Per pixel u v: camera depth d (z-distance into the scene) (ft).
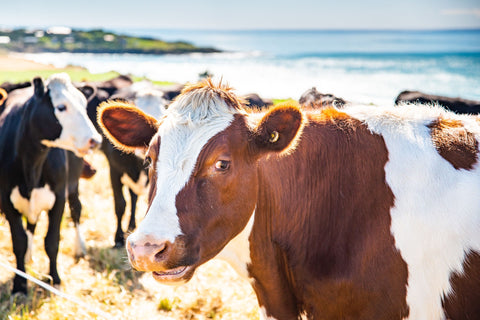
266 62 140.15
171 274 8.21
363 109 9.78
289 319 9.78
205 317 15.70
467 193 8.54
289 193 9.28
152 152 8.43
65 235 22.03
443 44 335.47
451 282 8.49
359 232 8.76
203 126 8.26
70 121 17.24
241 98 9.00
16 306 16.11
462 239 8.41
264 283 9.65
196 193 8.13
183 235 8.00
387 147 9.04
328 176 9.17
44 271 18.70
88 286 17.54
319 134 9.34
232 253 9.64
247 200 8.62
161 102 24.35
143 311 16.06
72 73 66.33
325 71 95.76
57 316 15.19
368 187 8.91
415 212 8.55
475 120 9.73
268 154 8.58
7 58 114.52
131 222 23.52
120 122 9.50
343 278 8.75
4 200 17.40
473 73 82.53
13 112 18.22
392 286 8.62
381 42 387.96
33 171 17.19
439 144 9.04
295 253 9.30
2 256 19.48
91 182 29.73
